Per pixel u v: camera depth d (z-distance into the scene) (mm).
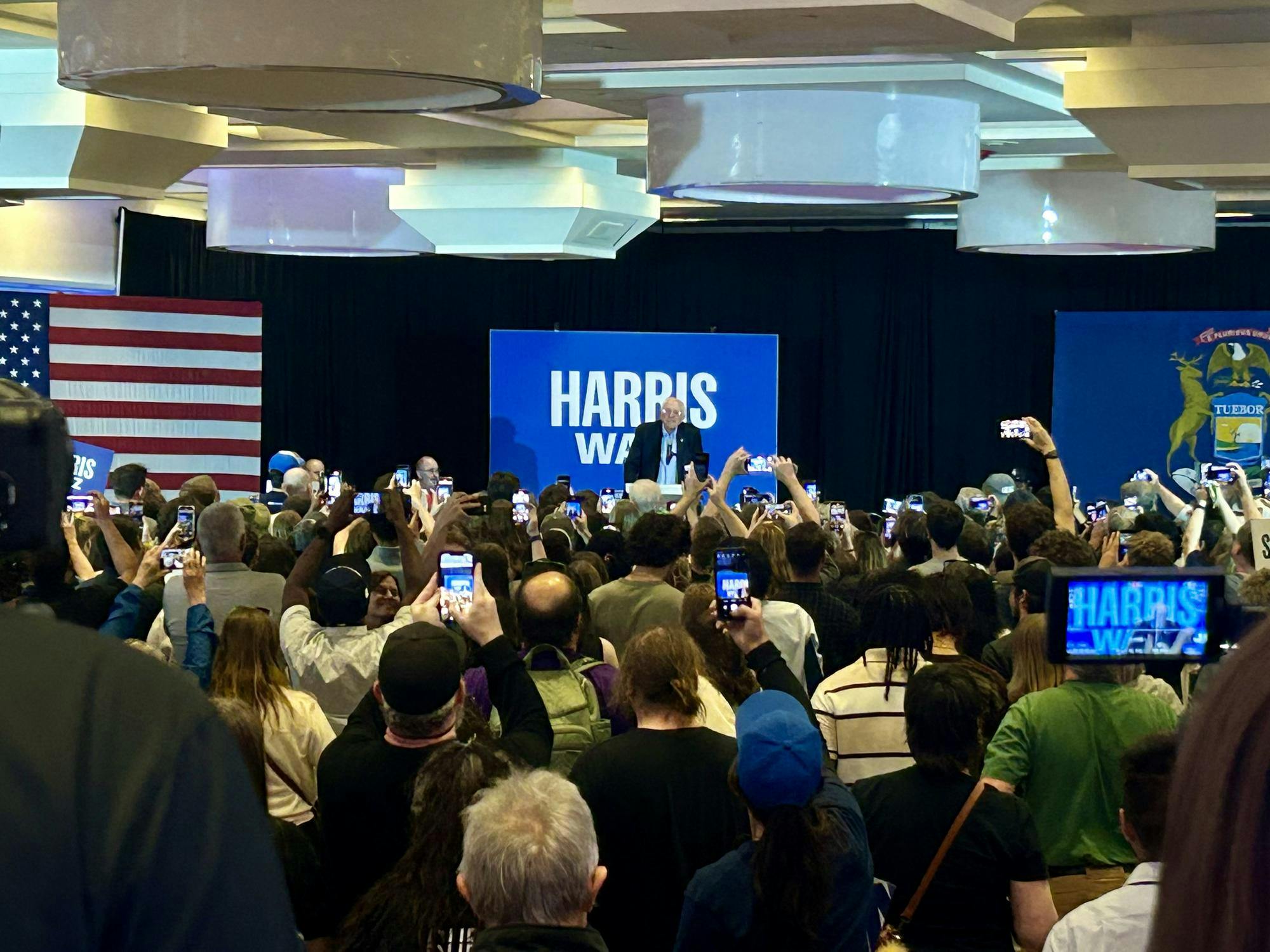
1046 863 3605
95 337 14211
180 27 5059
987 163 12734
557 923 2305
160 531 8125
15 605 946
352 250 13453
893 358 17703
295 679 4520
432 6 5109
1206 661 1864
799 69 8664
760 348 16516
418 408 17656
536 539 6867
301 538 7270
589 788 3146
